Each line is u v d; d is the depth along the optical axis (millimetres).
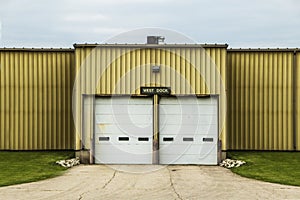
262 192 16562
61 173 20609
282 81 27406
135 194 16219
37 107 27266
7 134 27141
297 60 27406
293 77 27344
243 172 20922
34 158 24484
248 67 27531
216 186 17719
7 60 27312
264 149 27359
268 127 27391
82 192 16516
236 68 27562
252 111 27484
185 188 17328
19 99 27234
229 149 27469
